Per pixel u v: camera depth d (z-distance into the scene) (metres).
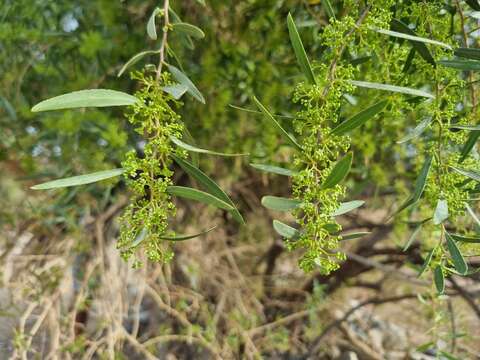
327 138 0.28
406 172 0.69
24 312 0.66
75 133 0.56
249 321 0.88
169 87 0.27
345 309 1.10
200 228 0.88
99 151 0.58
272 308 1.02
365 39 0.35
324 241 0.27
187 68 0.58
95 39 0.52
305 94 0.30
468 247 0.39
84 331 0.79
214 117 0.60
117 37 0.55
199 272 0.85
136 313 0.73
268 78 0.58
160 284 0.84
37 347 0.70
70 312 0.70
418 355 1.04
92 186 0.63
